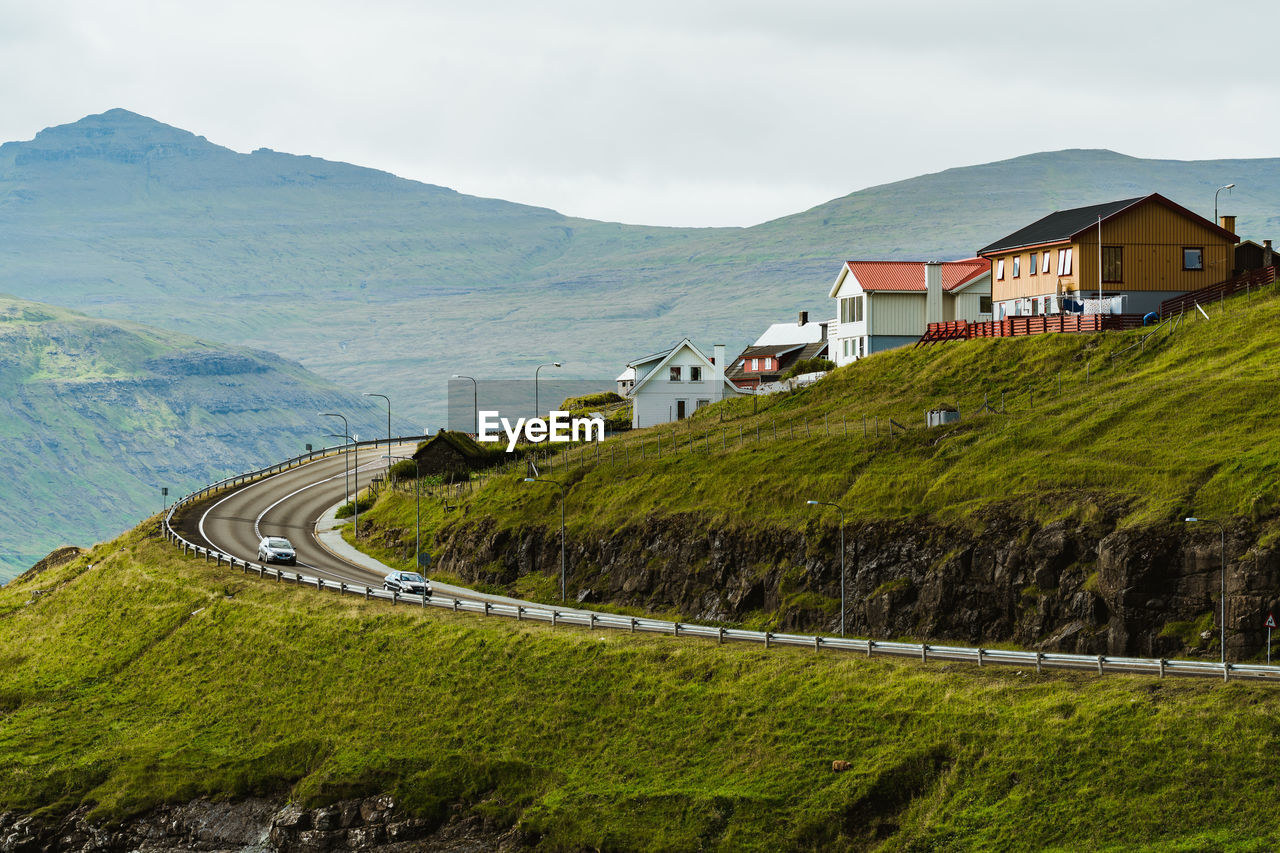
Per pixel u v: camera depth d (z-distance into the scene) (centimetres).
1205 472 8188
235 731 9044
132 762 8700
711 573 10062
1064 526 8338
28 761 8956
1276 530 7438
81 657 10869
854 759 6888
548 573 11331
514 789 7625
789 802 6769
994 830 6188
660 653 8306
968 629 8469
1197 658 7350
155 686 9988
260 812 8031
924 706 6988
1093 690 6662
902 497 9506
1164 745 6166
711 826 6769
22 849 8075
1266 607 7238
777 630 9250
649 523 10769
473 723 8312
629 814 7025
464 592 11281
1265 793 5788
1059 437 9462
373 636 9581
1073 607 8044
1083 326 11562
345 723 8719
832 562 9350
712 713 7638
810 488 10094
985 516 8800
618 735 7788
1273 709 6119
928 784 6600
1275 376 9269
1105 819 5994
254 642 10062
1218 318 10794
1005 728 6625
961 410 10962
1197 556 7600
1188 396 9369
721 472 11025
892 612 8806
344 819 7712
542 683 8444
